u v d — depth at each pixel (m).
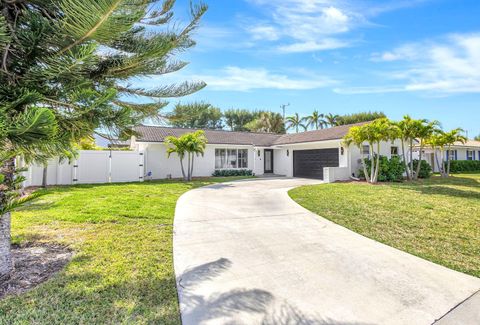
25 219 6.84
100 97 2.72
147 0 3.47
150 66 4.09
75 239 5.42
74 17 2.51
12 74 2.90
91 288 3.51
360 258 4.68
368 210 8.30
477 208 8.45
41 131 2.25
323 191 12.13
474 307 3.20
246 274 4.04
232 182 17.03
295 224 6.91
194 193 12.10
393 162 16.44
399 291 3.56
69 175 15.63
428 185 14.05
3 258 3.72
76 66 2.77
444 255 4.85
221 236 5.87
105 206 8.43
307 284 3.74
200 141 18.31
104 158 16.69
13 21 3.22
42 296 3.29
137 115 4.18
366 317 2.99
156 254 4.75
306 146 20.64
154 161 19.52
